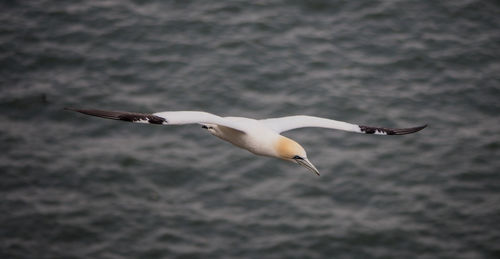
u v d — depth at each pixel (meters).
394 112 30.92
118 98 31.45
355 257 25.70
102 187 28.27
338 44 34.16
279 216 26.95
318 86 31.89
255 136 15.81
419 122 30.53
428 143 29.83
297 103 31.02
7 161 29.03
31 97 31.70
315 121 16.41
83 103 31.31
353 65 33.09
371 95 31.64
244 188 28.06
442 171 28.70
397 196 27.72
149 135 30.44
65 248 26.16
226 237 26.27
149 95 31.53
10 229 26.59
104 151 29.66
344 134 30.20
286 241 26.03
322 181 28.25
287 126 16.39
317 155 29.20
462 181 28.33
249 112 30.55
